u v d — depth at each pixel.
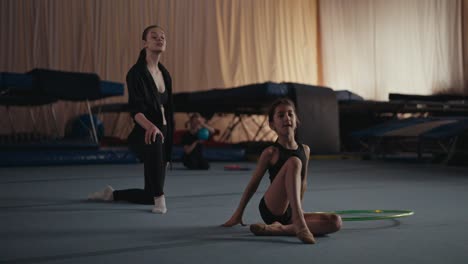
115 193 3.15
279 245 1.80
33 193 3.64
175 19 11.61
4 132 9.34
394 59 13.70
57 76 6.52
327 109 8.35
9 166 6.57
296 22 13.39
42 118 9.73
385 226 2.22
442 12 13.45
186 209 2.82
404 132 7.42
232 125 11.87
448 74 13.45
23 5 9.77
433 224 2.27
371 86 13.70
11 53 9.61
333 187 4.08
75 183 4.43
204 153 7.86
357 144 10.41
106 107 9.56
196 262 1.56
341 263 1.54
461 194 3.59
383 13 13.72
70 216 2.56
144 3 11.19
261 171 2.05
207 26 12.03
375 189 3.93
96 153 7.21
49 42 9.98
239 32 12.48
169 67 11.54
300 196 2.02
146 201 3.00
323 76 13.57
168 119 2.85
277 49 13.04
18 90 6.35
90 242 1.89
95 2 10.56
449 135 6.64
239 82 12.38
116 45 10.78
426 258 1.60
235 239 1.93
